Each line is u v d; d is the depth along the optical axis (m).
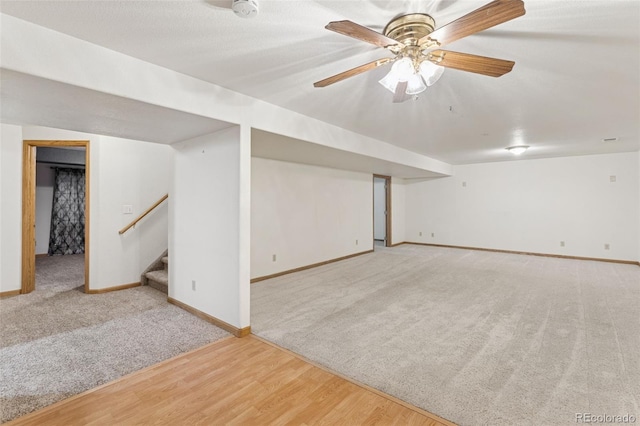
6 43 1.56
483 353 2.34
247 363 2.21
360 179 6.77
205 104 2.39
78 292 3.93
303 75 2.30
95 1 1.44
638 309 3.25
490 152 5.66
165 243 4.52
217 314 2.88
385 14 1.56
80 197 7.19
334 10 1.51
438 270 5.16
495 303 3.47
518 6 1.18
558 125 3.71
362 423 1.62
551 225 6.39
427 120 3.50
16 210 3.81
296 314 3.15
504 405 1.75
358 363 2.21
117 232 4.04
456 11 1.54
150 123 2.59
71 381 1.99
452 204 7.66
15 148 3.79
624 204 5.70
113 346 2.46
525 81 2.40
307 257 5.38
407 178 8.34
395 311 3.22
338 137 3.81
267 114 2.89
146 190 4.32
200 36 1.76
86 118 2.44
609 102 2.89
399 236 8.27
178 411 1.71
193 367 2.16
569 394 1.83
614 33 1.72
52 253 6.84
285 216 4.97
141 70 2.04
